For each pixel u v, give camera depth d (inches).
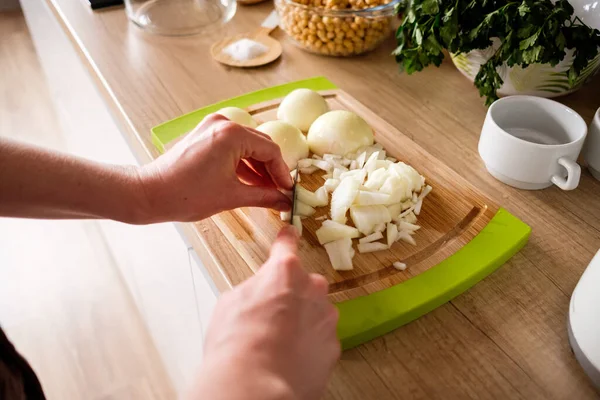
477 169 28.7
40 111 81.7
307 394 14.4
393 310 20.6
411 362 19.6
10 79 88.5
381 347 20.1
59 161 19.7
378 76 36.6
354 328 19.9
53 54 51.9
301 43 38.2
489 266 22.5
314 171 28.2
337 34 36.2
